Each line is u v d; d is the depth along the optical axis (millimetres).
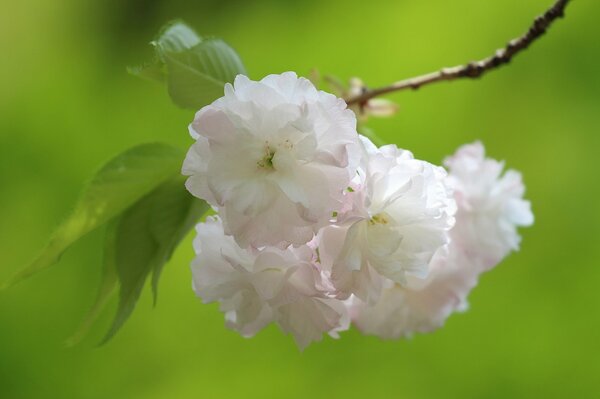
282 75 607
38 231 1065
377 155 618
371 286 629
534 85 1072
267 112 606
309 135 602
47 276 1017
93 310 678
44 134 1107
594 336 982
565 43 1068
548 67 1071
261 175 610
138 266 670
